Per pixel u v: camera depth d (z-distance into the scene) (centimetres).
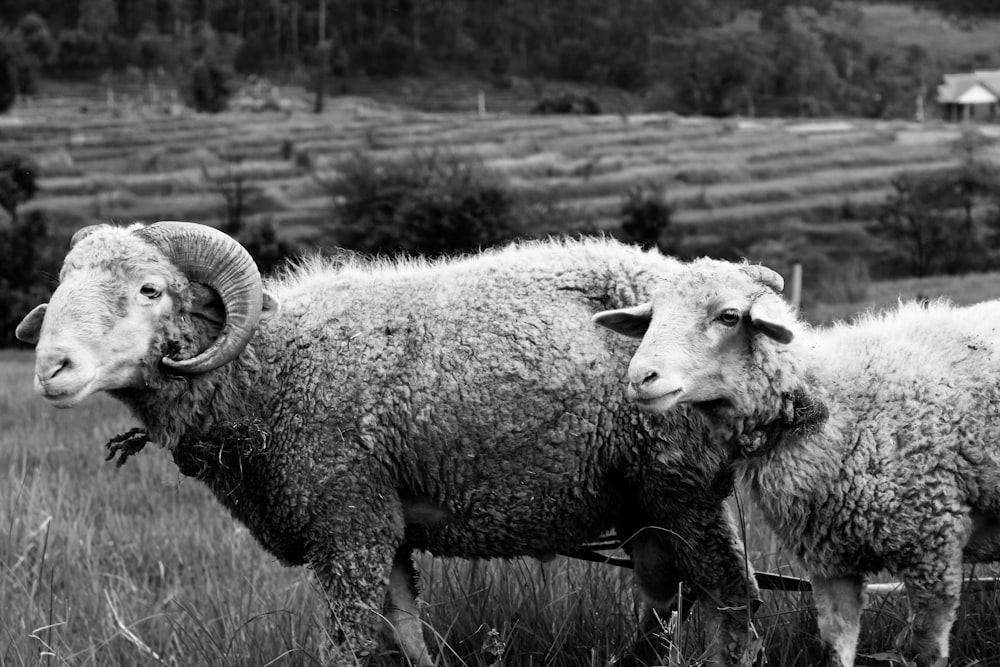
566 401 489
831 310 2642
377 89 15062
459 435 491
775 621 512
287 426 501
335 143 8600
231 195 6412
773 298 466
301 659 546
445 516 510
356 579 495
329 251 595
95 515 919
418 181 4150
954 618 461
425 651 523
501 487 496
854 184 6950
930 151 8169
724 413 476
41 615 646
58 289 483
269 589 682
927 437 461
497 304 506
